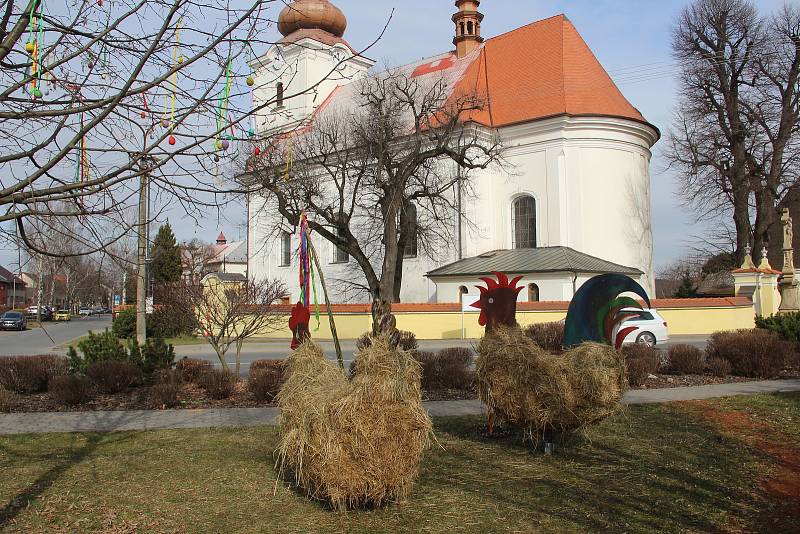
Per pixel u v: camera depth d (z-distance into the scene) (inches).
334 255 1579.7
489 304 346.6
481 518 218.2
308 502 236.1
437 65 1626.5
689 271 2898.6
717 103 1552.7
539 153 1325.0
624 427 364.2
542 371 293.1
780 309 1254.3
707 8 1546.5
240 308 585.9
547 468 283.0
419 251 1397.6
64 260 198.7
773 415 396.2
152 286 968.9
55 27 177.9
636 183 1333.7
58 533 206.2
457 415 411.5
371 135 1142.3
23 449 324.2
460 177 1184.8
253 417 416.8
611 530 207.0
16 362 516.7
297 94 198.8
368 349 223.9
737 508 229.5
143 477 269.3
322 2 1646.2
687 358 584.7
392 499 234.2
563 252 1233.4
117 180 169.3
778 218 1501.0
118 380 501.4
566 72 1371.8
